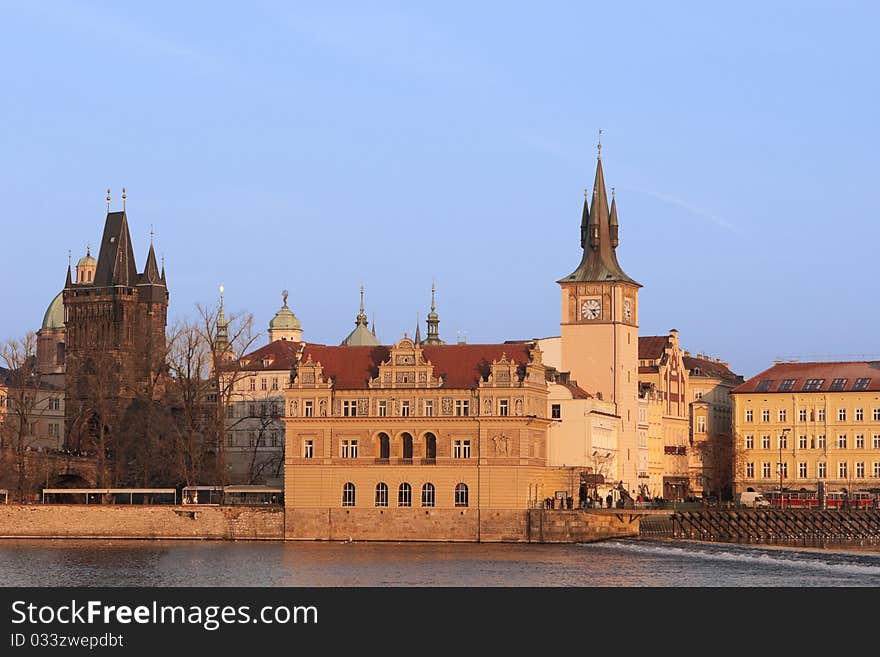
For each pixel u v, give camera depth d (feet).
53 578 600.80
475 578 592.19
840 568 629.10
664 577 594.65
